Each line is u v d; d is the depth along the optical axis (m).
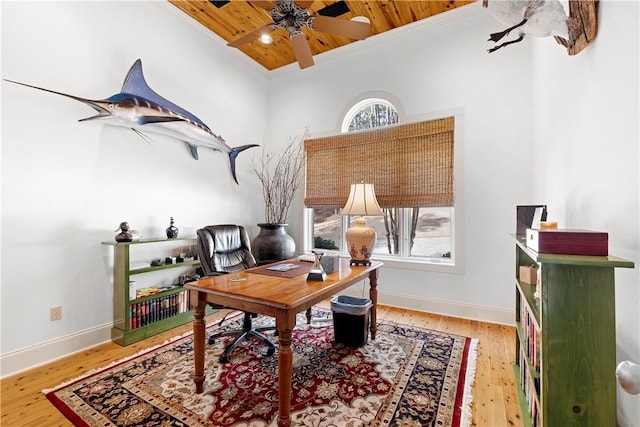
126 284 2.59
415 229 3.59
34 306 2.24
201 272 3.40
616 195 1.13
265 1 2.14
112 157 2.73
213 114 3.75
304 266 2.50
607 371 1.02
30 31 2.24
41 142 2.29
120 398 1.80
